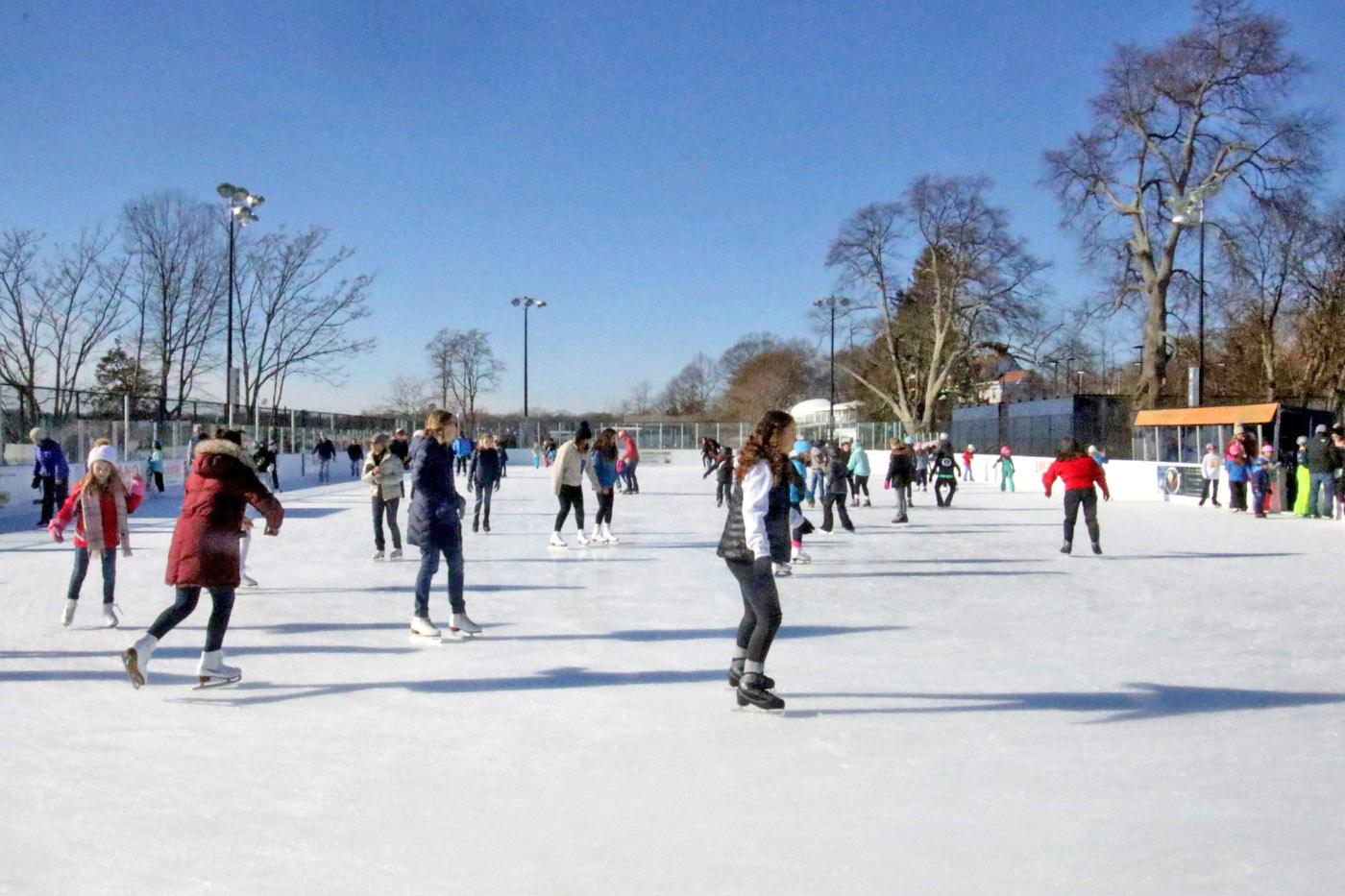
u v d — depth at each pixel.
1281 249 38.00
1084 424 32.12
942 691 5.83
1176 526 18.36
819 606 9.03
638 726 5.10
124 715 5.26
